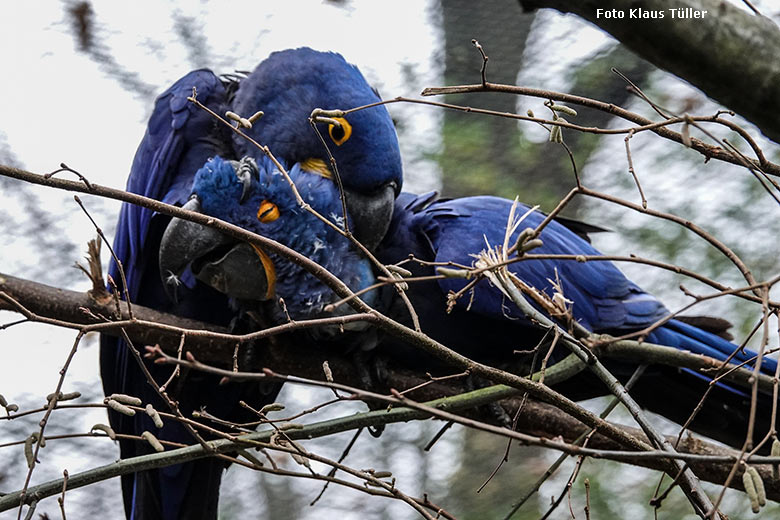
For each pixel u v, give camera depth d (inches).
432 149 516.1
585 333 228.1
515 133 515.5
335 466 201.0
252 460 208.5
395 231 313.6
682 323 328.2
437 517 206.8
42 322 187.6
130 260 320.8
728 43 171.6
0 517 362.6
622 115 193.0
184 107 326.3
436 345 201.2
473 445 531.2
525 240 195.5
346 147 294.2
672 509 504.4
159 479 334.0
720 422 316.2
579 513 509.7
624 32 173.0
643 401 326.3
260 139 304.3
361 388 300.8
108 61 466.9
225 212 276.1
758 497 167.3
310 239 280.4
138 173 334.0
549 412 289.7
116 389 332.8
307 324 195.3
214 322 306.3
